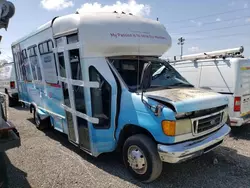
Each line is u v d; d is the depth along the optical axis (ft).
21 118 28.96
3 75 42.39
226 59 20.40
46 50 18.31
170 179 12.82
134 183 12.40
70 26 14.49
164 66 15.80
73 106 15.72
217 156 15.81
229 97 20.20
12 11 9.49
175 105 11.02
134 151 12.58
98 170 13.96
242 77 20.01
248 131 21.90
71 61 15.15
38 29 19.07
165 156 11.23
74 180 12.78
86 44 13.58
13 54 28.37
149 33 15.52
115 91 13.37
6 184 10.58
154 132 11.47
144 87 12.55
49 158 15.84
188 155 11.47
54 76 17.76
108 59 14.16
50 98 19.27
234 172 13.60
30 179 12.97
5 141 9.73
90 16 13.99
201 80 22.25
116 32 14.12
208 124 12.66
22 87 27.25
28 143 19.02
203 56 23.80
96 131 14.16
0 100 11.58
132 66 14.53
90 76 13.92
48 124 22.76
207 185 12.17
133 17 15.48
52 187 12.12
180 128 11.26
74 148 17.76
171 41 16.93
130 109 12.64
